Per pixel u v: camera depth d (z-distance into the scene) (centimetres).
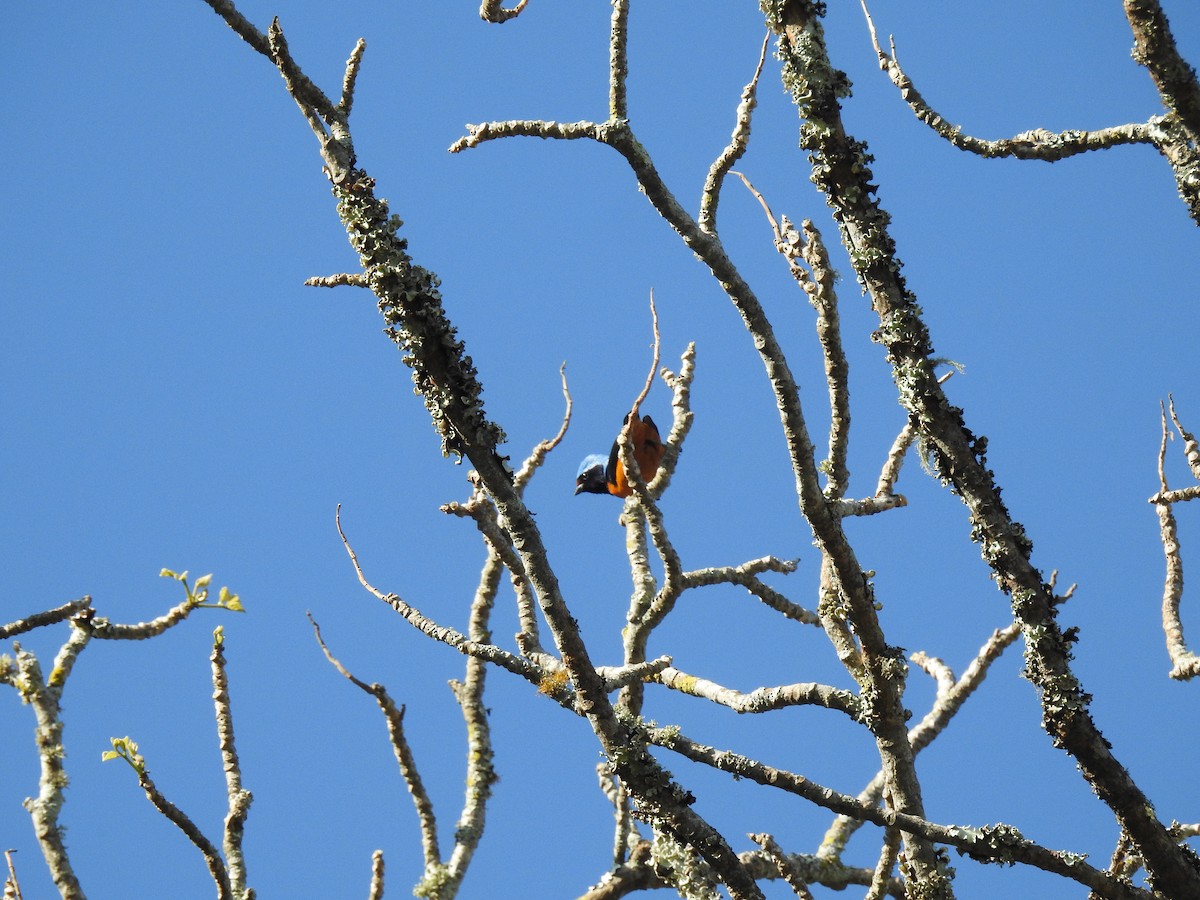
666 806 1050
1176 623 1263
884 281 1098
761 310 1129
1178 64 1079
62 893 1133
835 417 1224
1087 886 1051
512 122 1120
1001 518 1082
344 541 1179
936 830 1070
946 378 1109
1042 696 1074
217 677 1233
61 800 1180
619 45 1112
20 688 1217
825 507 1148
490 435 988
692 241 1107
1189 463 1318
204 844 1034
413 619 1148
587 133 1108
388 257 973
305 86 1001
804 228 1219
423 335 975
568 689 1116
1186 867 1062
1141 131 1100
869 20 1199
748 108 1173
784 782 1089
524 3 1178
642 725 1113
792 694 1201
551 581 1022
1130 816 1059
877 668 1150
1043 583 1081
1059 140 1135
